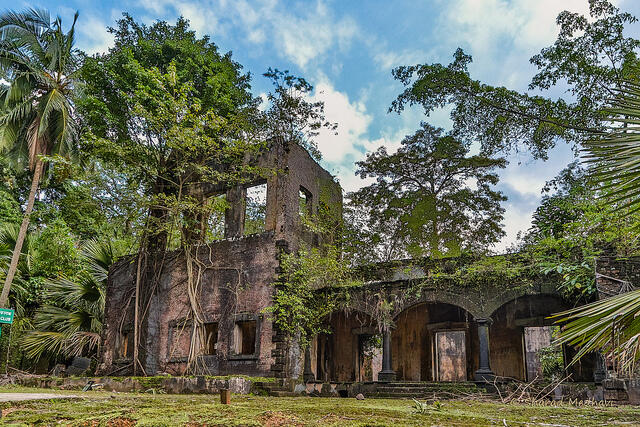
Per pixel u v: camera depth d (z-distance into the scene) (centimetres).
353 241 2092
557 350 1823
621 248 1096
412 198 2320
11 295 1983
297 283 1548
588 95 1225
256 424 388
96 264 2041
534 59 1280
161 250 1805
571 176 1848
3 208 2259
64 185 2497
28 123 2053
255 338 1534
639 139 369
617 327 360
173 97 1525
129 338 1752
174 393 1251
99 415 430
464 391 1299
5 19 1969
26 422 403
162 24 1903
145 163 1720
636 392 903
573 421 524
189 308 1636
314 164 1850
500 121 1322
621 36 1214
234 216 1719
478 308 1411
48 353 1944
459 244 2161
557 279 1327
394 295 1534
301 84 1792
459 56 1297
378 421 442
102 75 1738
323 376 1770
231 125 1642
